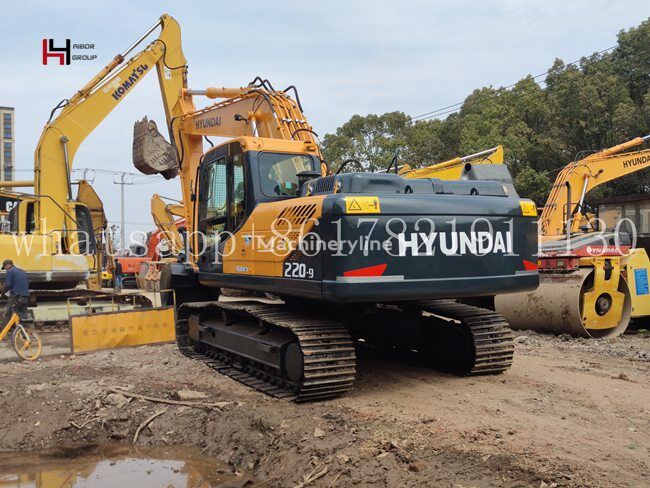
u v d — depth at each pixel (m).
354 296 6.02
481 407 6.34
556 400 6.62
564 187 15.77
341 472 4.84
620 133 27.53
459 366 7.89
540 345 10.20
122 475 5.51
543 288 11.06
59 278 13.06
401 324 8.28
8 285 10.72
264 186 7.68
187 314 9.98
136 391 7.29
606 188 28.11
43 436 6.39
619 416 6.03
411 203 6.30
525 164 30.19
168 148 13.17
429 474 4.61
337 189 6.51
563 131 29.83
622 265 11.62
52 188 13.46
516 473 4.53
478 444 5.15
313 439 5.40
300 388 6.58
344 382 6.66
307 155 8.12
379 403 6.55
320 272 6.22
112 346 9.91
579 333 10.77
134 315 10.08
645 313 11.71
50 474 5.58
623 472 4.52
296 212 6.63
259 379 7.67
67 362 9.05
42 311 12.99
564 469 4.54
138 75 13.85
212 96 12.17
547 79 32.38
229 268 8.09
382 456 4.96
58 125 13.41
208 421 6.36
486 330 7.64
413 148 34.62
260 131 10.73
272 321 7.01
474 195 6.95
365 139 37.28
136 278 28.48
